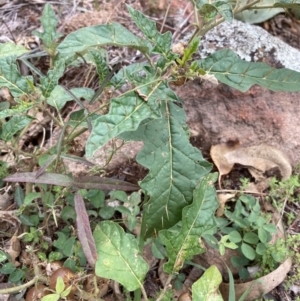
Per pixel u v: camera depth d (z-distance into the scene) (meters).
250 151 0.38
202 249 0.28
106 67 0.31
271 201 0.37
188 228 0.28
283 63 0.40
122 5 0.47
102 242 0.29
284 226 0.37
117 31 0.29
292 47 0.44
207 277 0.28
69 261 0.32
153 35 0.27
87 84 0.43
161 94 0.26
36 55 0.40
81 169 0.37
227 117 0.39
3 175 0.35
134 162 0.38
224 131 0.39
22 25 0.47
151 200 0.28
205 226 0.28
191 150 0.28
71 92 0.33
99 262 0.28
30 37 0.45
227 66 0.29
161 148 0.28
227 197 0.36
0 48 0.35
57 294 0.27
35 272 0.31
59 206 0.35
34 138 0.41
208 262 0.35
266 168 0.38
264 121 0.39
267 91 0.39
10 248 0.34
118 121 0.25
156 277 0.35
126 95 0.25
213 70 0.29
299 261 0.35
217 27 0.41
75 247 0.32
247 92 0.38
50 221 0.35
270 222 0.36
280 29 0.48
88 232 0.28
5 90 0.41
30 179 0.28
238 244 0.35
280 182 0.37
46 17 0.36
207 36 0.41
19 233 0.35
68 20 0.46
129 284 0.28
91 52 0.31
